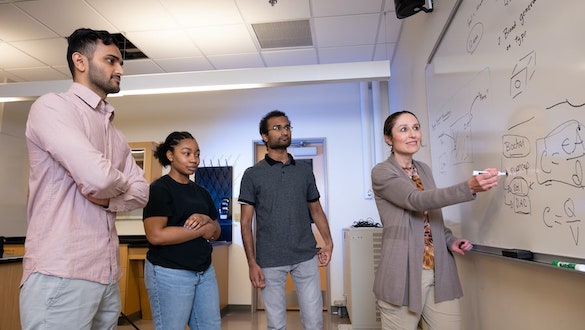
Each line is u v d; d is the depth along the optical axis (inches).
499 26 49.1
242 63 152.5
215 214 71.6
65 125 38.4
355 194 164.4
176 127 178.5
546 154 38.5
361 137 168.2
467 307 66.5
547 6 37.8
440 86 77.7
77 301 38.0
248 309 159.6
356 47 140.6
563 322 37.5
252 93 177.0
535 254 41.1
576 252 33.8
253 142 173.2
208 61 149.9
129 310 138.5
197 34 127.6
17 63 146.9
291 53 144.3
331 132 169.9
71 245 38.4
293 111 173.5
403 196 47.6
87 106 43.3
